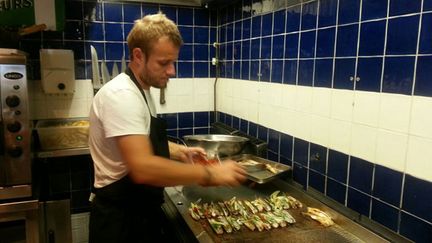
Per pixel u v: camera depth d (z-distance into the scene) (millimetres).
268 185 1817
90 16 2432
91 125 1210
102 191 1231
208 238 1226
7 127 1663
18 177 1730
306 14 1638
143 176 1007
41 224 2039
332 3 1460
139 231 1285
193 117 2824
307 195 1588
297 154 1758
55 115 2455
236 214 1443
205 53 2771
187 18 2676
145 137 1049
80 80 2473
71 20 2393
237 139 2195
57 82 2293
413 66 1106
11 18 2068
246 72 2293
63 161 2537
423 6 1066
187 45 2705
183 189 1729
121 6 2494
